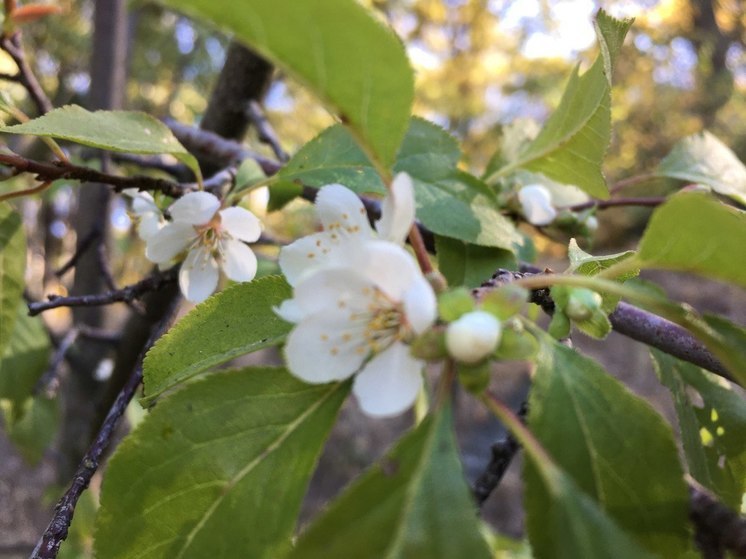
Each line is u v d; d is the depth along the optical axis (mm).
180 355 92
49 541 89
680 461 70
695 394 126
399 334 72
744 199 163
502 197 155
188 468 78
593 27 109
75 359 261
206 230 123
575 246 103
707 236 67
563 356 75
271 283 94
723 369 106
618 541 60
